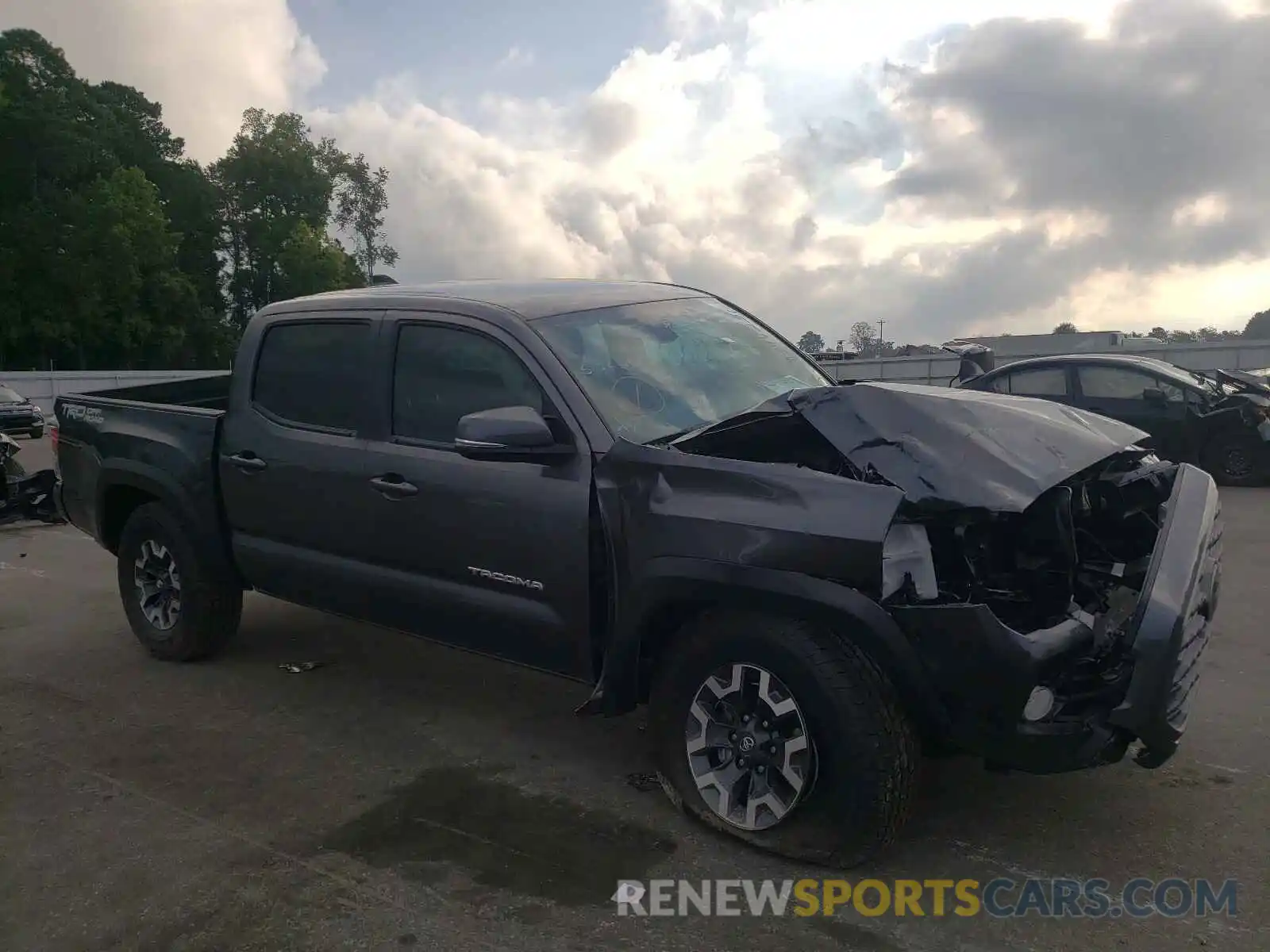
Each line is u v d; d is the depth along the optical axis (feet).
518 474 12.23
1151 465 12.92
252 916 9.98
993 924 9.53
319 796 12.67
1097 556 12.49
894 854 10.78
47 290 164.55
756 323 15.84
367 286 15.66
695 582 10.49
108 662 18.35
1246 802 11.76
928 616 9.34
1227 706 14.67
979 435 10.53
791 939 9.37
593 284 15.08
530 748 14.06
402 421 13.74
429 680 17.07
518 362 12.58
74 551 29.22
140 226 170.81
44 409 109.91
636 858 10.89
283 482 15.14
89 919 10.00
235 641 19.43
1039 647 9.30
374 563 14.19
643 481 11.05
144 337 174.81
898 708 9.91
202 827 11.90
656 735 11.50
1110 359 37.06
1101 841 10.99
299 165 207.72
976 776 12.64
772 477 10.20
